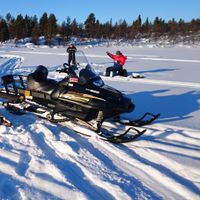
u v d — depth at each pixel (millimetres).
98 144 4543
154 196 3176
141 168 3799
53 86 5539
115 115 5148
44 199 2953
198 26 69562
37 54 23500
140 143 4660
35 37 51656
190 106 7301
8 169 3496
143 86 9836
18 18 56469
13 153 3939
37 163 3705
